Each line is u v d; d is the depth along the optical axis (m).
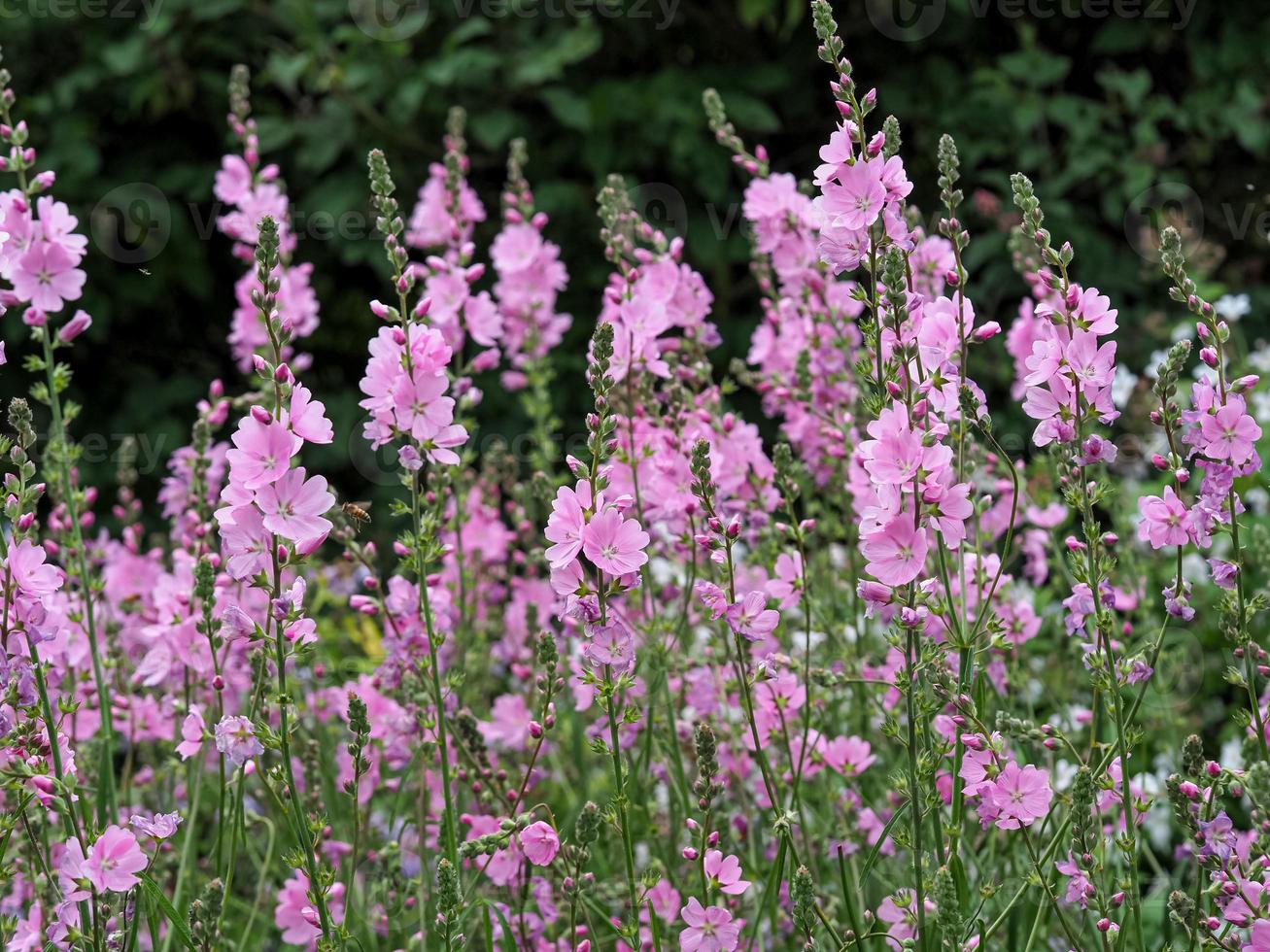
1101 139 7.77
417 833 3.51
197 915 2.69
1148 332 7.62
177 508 4.00
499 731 3.99
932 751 2.72
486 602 4.49
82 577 3.37
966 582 3.37
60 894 2.77
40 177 3.20
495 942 3.50
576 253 7.61
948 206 2.77
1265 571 3.73
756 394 7.31
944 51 8.30
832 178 2.61
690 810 3.34
